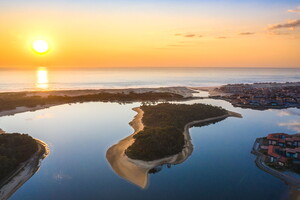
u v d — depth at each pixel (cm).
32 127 11594
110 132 10656
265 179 6575
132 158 7588
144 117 12162
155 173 6956
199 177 6744
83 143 9319
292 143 8538
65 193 6041
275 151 7862
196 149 8750
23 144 8288
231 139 9875
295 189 6016
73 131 10875
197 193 5991
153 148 7750
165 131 8812
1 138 8244
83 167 7344
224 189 6150
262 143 9112
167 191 6066
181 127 10825
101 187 6259
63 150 8656
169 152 7925
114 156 7944
